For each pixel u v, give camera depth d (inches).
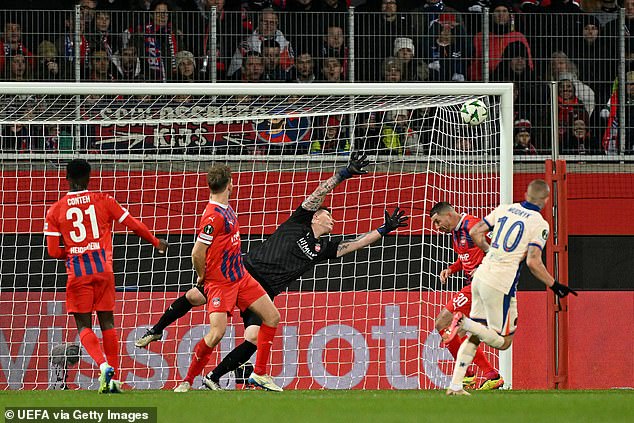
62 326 1550.2
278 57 1745.8
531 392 1215.6
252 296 1136.8
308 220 1272.1
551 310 1457.9
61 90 1390.3
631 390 1327.5
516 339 1583.4
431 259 1520.7
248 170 1640.0
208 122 1537.9
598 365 1606.8
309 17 1747.0
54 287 1598.2
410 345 1581.0
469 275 1337.4
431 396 1069.8
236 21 1750.7
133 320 1562.5
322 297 1576.0
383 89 1412.4
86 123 1470.2
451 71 1749.5
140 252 1611.7
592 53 1749.5
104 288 1094.4
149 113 1588.3
